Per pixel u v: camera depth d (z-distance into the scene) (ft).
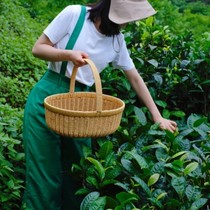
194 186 7.49
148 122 9.75
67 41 8.95
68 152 9.74
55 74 9.23
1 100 13.35
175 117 11.43
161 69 11.78
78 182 9.78
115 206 7.55
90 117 7.82
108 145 8.43
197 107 11.68
